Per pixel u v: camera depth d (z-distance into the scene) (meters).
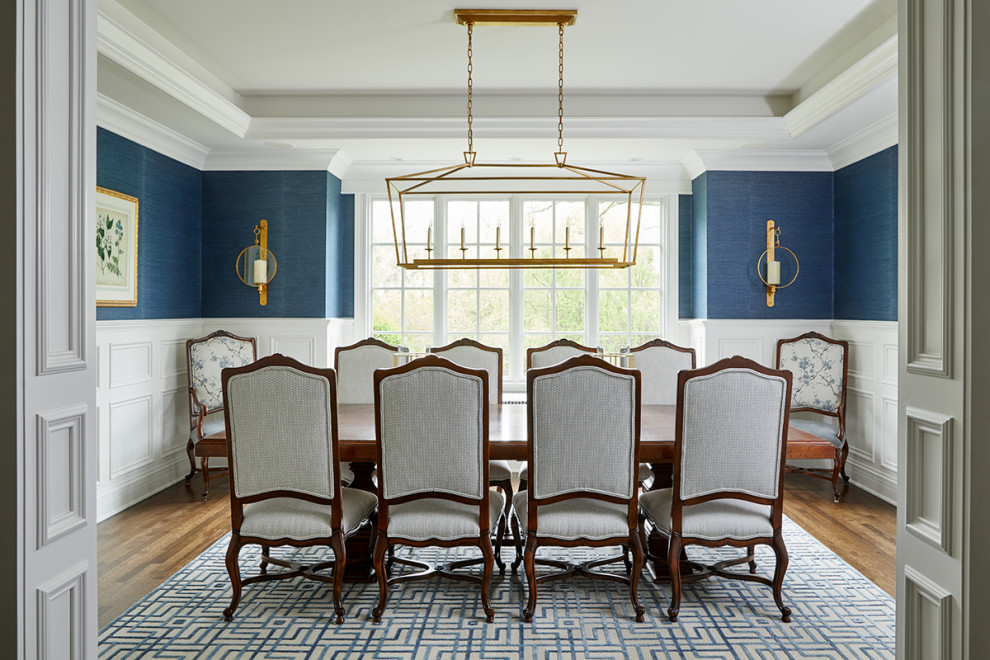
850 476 5.39
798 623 2.88
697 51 4.15
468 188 6.17
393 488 2.88
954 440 1.54
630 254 6.21
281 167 5.70
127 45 3.58
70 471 1.63
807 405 5.25
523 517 3.03
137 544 3.86
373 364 4.57
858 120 4.60
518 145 5.30
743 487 2.88
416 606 3.06
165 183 5.16
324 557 3.65
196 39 3.98
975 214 1.47
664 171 6.11
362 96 5.01
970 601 1.48
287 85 4.79
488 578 2.89
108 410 4.43
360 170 6.12
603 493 2.88
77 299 1.63
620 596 3.18
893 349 4.77
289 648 2.65
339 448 3.01
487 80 4.68
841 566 3.54
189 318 5.57
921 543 1.67
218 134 5.00
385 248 6.25
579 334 6.23
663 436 3.15
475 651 2.64
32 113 1.47
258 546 3.83
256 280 5.64
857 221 5.30
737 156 5.59
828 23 3.76
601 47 4.09
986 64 1.46
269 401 2.83
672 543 2.89
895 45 3.58
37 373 1.49
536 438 2.84
